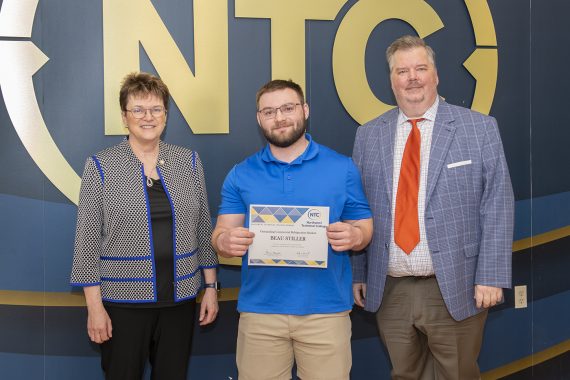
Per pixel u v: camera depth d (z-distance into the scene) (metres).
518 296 2.95
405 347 2.19
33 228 2.54
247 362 2.04
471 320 2.16
